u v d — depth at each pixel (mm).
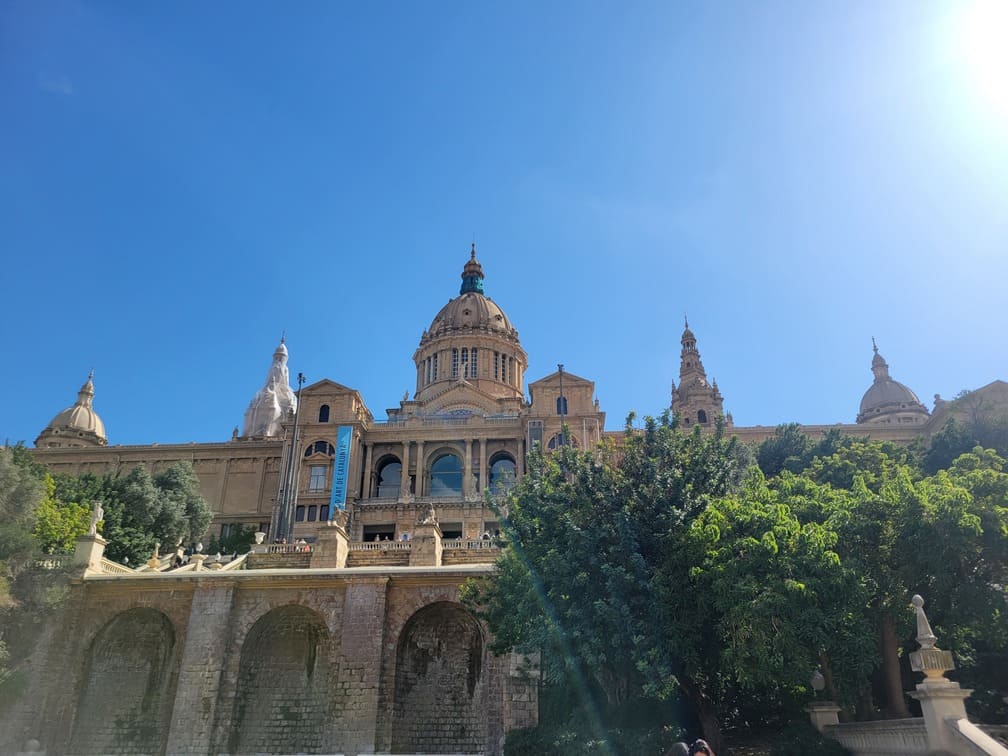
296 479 85312
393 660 38375
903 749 22516
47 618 39625
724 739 31844
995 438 52844
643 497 31828
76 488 66125
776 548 25906
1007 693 30344
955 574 27391
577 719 30156
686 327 132125
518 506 34312
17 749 36906
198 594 39938
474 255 133125
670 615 28016
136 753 38094
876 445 50375
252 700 39062
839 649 25719
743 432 98875
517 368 117500
